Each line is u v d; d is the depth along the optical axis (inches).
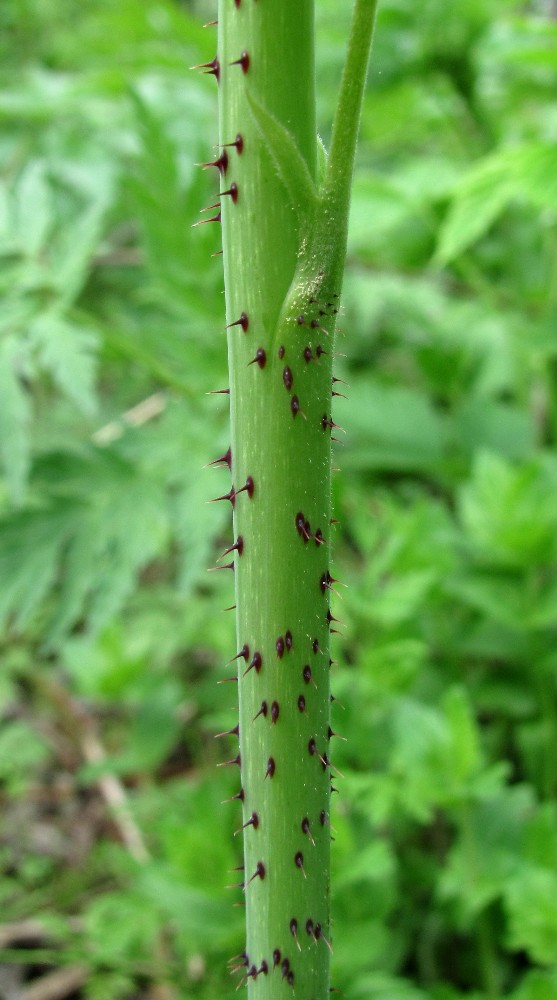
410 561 8.1
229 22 2.9
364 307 12.5
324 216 2.9
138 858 8.9
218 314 8.4
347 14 11.3
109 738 11.6
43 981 8.7
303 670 3.3
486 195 7.2
